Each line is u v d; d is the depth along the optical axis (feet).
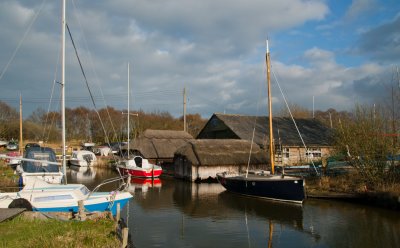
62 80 59.62
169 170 126.21
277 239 46.52
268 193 72.59
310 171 88.48
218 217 58.54
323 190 73.77
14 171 91.71
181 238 46.80
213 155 107.55
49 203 46.39
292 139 123.44
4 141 209.77
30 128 227.40
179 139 150.61
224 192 84.64
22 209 41.55
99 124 261.44
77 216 42.55
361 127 72.84
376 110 73.77
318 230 50.24
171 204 69.62
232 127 127.44
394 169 68.03
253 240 46.19
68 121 281.74
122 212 62.34
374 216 57.00
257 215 59.72
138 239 46.32
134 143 143.33
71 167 155.33
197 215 59.98
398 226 51.16
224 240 46.21
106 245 32.50
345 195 68.08
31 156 79.25
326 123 148.36
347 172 77.77
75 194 48.52
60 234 34.86
